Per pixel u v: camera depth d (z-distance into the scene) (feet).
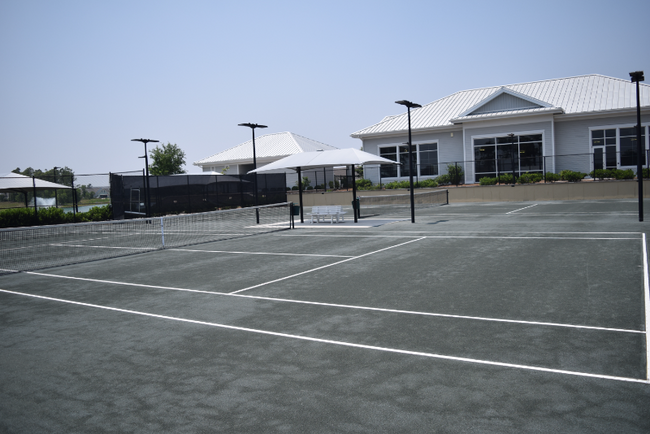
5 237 76.28
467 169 119.65
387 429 12.45
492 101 116.26
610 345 17.85
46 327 23.72
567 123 111.04
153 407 14.32
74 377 17.02
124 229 84.28
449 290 27.71
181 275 36.37
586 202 93.81
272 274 35.06
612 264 33.17
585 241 44.27
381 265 36.86
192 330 22.02
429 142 126.41
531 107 111.75
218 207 111.55
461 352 17.80
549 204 93.86
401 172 130.52
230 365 17.43
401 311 23.73
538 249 41.01
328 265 37.88
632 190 96.27
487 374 15.71
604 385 14.55
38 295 31.60
